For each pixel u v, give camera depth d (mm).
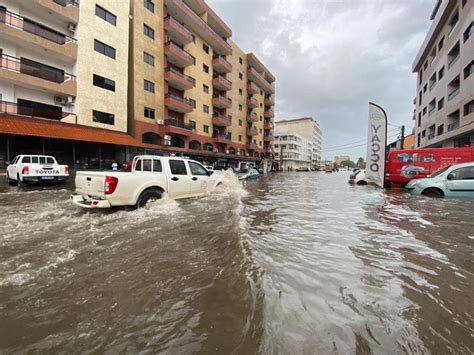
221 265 2514
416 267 2504
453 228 4039
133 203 4961
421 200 7203
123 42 21203
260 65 46125
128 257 2703
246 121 42906
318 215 5293
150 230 3752
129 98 22609
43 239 3223
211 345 1427
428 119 28297
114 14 20516
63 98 17875
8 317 1633
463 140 20484
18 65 15578
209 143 32656
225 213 5117
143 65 22984
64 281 2129
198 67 30875
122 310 1745
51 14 17031
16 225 3893
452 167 8000
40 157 11523
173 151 25859
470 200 7039
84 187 5191
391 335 1504
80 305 1790
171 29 25422
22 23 15711
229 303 1838
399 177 12547
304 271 2387
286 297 1914
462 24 19594
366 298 1918
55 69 17609
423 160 12102
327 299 1896
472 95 17750
